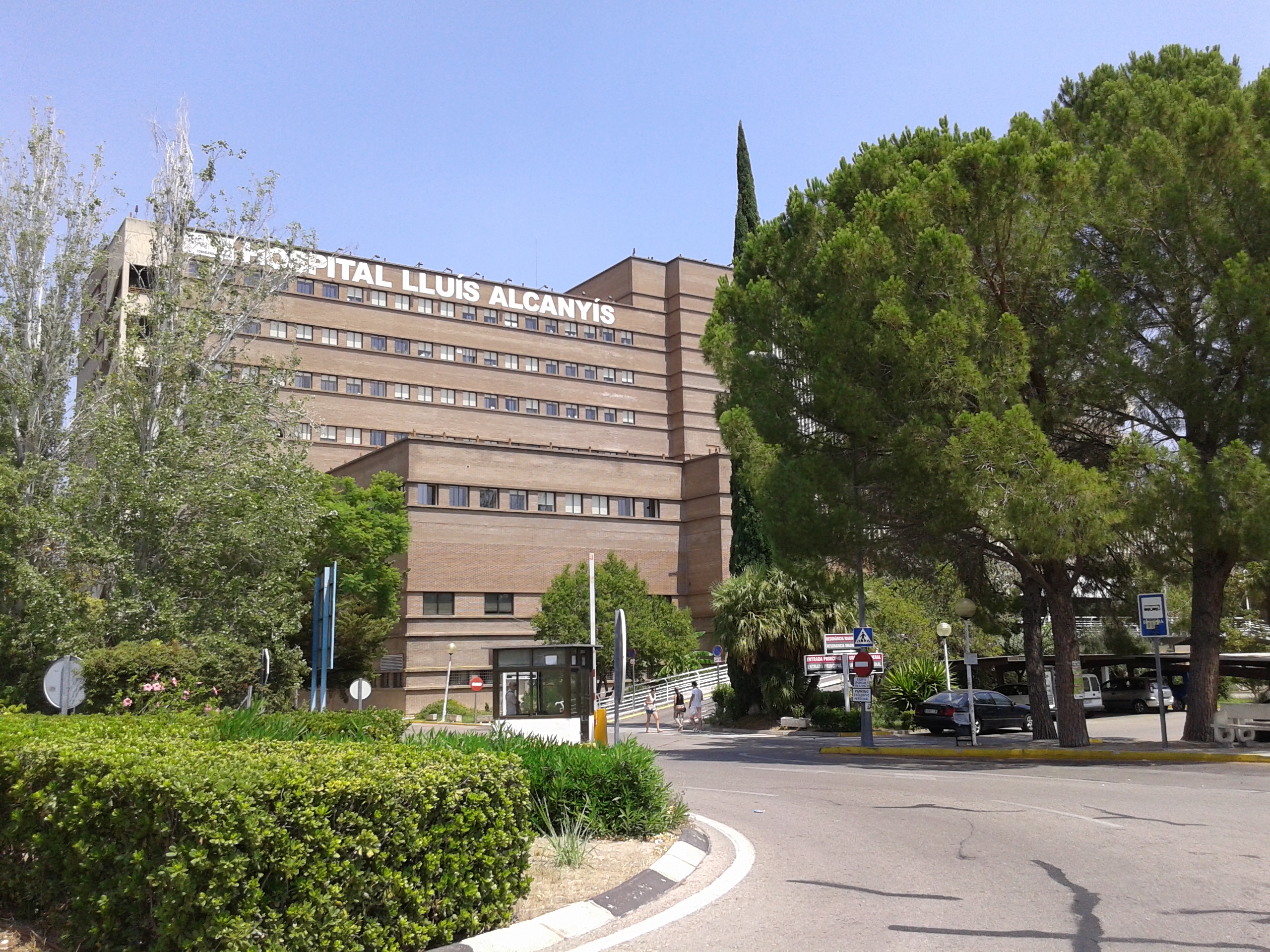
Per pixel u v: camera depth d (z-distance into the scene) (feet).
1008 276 71.31
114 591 73.10
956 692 104.12
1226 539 63.57
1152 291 71.67
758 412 82.69
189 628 74.54
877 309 66.69
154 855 18.39
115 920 19.10
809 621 121.49
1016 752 73.51
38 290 83.71
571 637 165.99
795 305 83.05
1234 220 66.90
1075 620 88.22
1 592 76.02
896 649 136.36
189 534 77.05
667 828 33.91
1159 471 64.59
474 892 21.31
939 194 69.05
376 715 45.57
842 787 52.70
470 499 195.93
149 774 18.51
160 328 82.69
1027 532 62.75
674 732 121.70
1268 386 64.75
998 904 24.41
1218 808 40.32
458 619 189.26
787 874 28.68
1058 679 76.13
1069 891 25.62
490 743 34.68
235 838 17.34
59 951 20.30
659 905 25.17
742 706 129.18
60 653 69.92
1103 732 102.17
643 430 269.23
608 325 270.46
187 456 77.25
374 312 234.38
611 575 175.73
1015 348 65.82
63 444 83.71
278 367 88.17
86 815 20.04
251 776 18.28
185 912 17.28
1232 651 147.74
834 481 75.25
